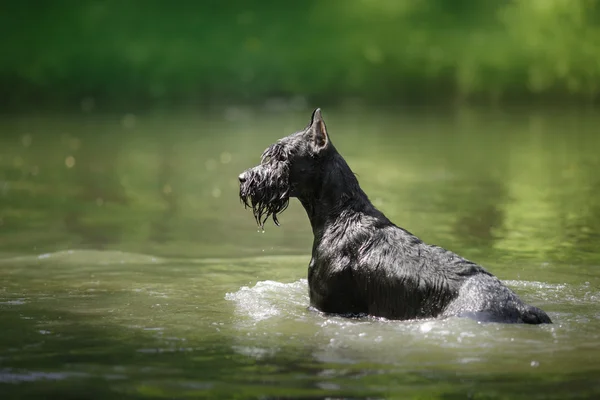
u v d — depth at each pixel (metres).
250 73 37.06
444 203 15.24
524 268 10.41
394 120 30.12
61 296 9.27
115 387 6.29
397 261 8.12
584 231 12.75
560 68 38.28
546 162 20.16
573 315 8.06
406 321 7.93
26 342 7.48
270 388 6.22
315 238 8.77
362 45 38.88
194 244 12.27
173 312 8.55
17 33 37.59
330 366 6.71
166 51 37.75
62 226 13.60
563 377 6.39
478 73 37.75
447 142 23.95
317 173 8.73
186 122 28.75
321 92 36.59
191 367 6.74
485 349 7.02
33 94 34.81
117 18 39.06
